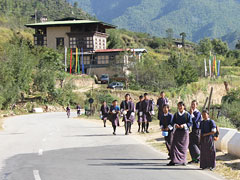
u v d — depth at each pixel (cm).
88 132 2519
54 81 7388
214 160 1188
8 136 2292
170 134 1377
